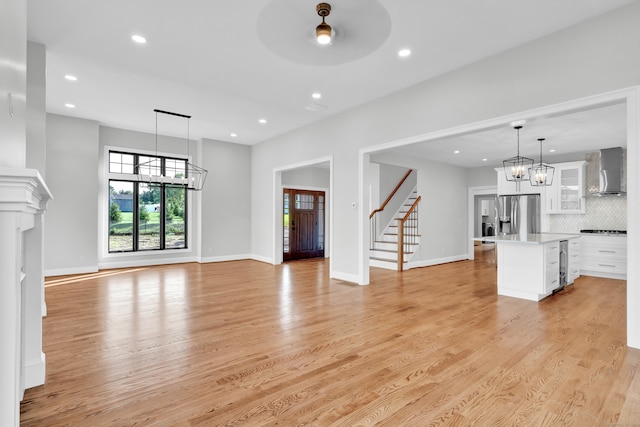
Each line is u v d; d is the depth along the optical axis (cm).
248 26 326
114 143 684
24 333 202
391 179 941
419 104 448
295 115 595
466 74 398
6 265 102
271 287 521
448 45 355
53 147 595
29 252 219
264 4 292
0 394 102
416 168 775
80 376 232
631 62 283
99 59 391
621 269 621
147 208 739
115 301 432
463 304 427
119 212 704
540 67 337
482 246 1244
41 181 128
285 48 366
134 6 296
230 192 816
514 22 313
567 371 242
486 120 378
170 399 205
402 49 363
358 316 373
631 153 281
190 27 328
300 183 891
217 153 796
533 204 769
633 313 284
